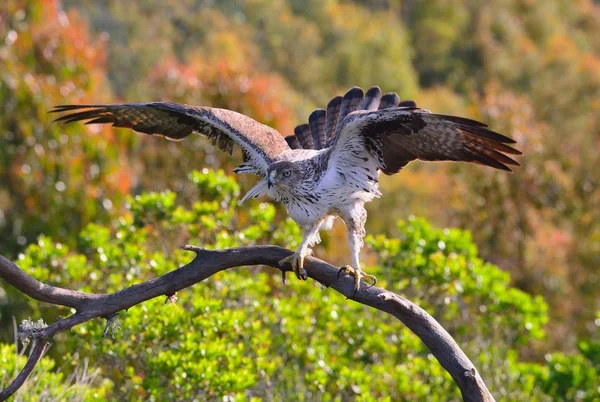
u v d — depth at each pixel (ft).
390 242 44.29
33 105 65.05
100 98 72.64
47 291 24.84
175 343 36.81
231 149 32.07
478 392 24.31
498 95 100.83
